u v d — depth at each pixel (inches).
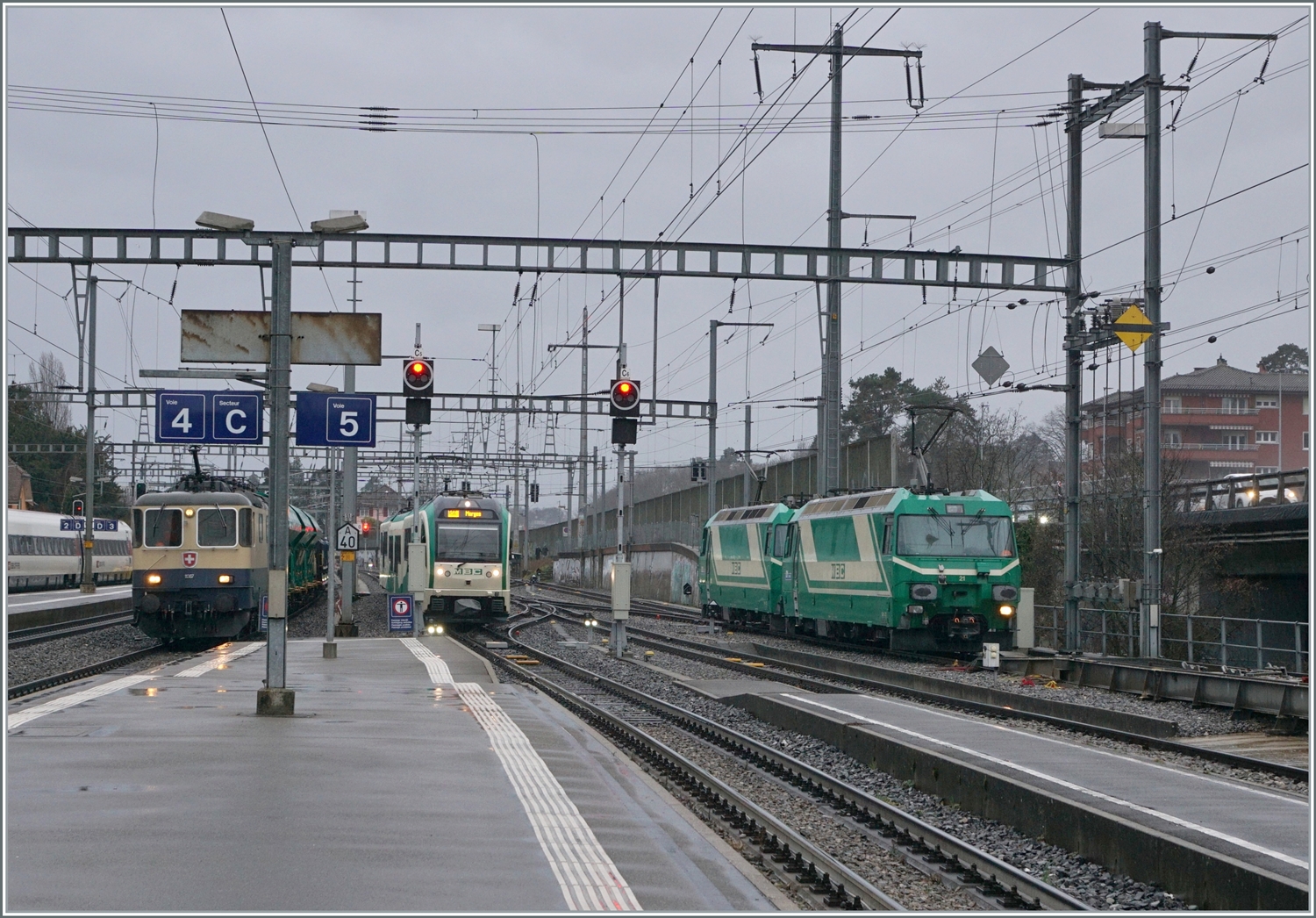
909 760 755.4
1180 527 1706.4
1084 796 596.4
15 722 773.3
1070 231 1446.9
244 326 851.4
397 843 460.4
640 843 479.8
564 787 590.6
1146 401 1301.7
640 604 3284.9
